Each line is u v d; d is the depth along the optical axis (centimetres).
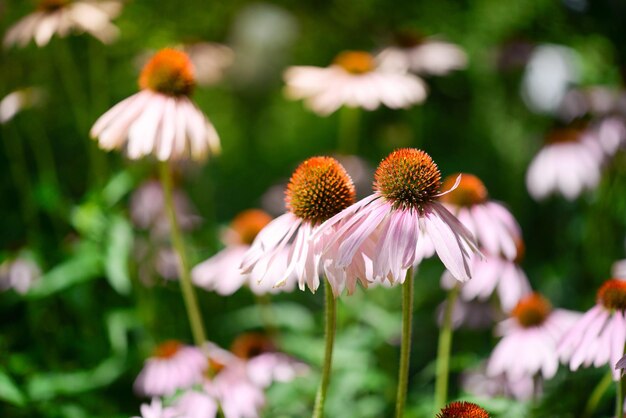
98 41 127
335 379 105
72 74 125
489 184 157
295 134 234
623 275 100
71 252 111
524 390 100
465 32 158
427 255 85
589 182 116
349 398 105
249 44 221
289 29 217
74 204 121
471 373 106
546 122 140
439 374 95
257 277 80
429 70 125
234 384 100
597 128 120
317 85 117
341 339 109
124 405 109
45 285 106
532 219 136
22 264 111
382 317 111
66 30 110
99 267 107
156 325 116
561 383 104
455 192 96
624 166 120
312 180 80
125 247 106
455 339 119
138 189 121
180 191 124
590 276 121
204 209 141
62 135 128
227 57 132
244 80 225
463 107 164
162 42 142
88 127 124
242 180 202
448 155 168
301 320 112
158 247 118
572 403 102
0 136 121
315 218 80
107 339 112
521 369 97
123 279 105
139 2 142
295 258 79
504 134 147
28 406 102
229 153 215
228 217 173
